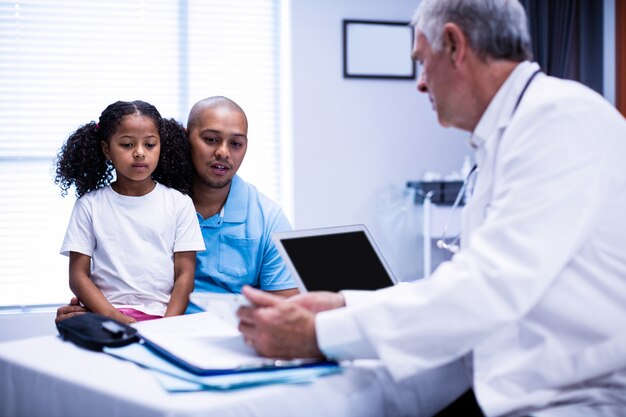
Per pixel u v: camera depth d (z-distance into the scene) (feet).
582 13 12.64
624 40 12.26
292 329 2.68
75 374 2.55
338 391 2.52
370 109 11.84
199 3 11.27
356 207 11.84
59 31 10.53
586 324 2.66
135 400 2.25
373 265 3.63
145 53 11.00
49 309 10.30
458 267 2.65
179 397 2.25
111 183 5.15
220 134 4.96
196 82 11.33
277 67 11.79
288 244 3.31
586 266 2.69
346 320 2.65
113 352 2.83
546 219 2.56
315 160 11.58
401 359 2.57
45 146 10.52
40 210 10.48
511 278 2.52
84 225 4.88
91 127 5.08
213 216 5.17
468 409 3.33
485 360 2.70
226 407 2.19
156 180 5.22
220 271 5.07
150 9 10.99
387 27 11.81
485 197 3.08
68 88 10.62
